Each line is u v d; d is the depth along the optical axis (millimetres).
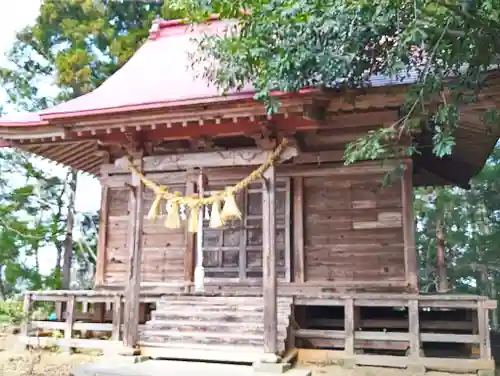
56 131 8266
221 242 8898
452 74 5762
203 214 9023
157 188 7281
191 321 7375
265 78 5445
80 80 16562
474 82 5305
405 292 7707
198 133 7312
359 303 7023
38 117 8344
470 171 11633
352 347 6891
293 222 8461
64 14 17953
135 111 6926
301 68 5191
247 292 8266
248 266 8680
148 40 11484
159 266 9305
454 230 21031
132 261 7375
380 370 6508
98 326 7930
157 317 7609
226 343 6918
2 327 9250
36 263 17703
